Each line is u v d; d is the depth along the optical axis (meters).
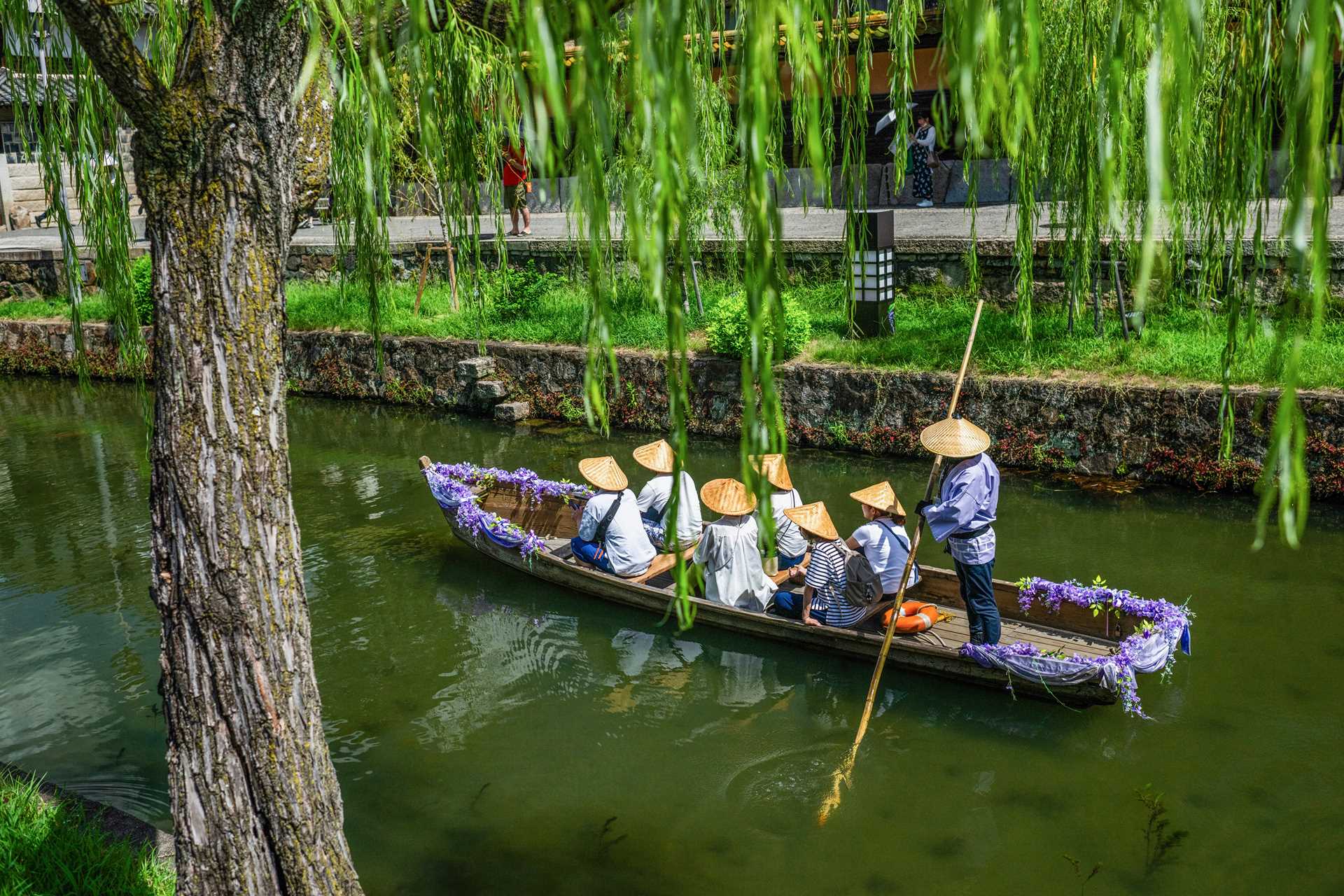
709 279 14.36
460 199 6.14
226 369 3.05
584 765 6.23
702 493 7.76
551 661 7.55
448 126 4.60
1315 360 9.85
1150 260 1.57
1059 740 6.26
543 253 15.53
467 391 14.54
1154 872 5.04
